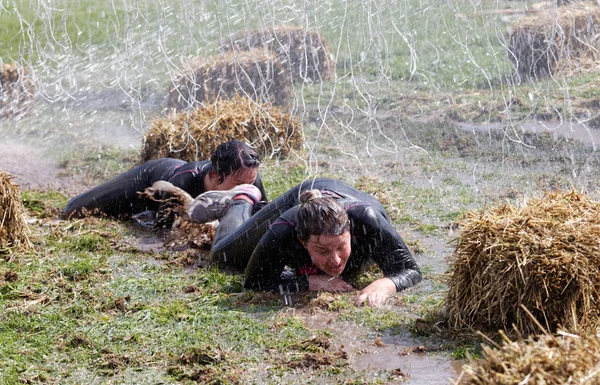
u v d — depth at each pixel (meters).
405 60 22.44
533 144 14.55
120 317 7.77
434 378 6.37
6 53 23.09
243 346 7.07
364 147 14.88
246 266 8.82
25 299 8.12
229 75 19.08
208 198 9.73
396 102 18.61
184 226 9.77
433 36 24.61
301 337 7.19
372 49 23.03
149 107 19.08
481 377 4.94
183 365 6.77
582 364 4.82
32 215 10.98
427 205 11.27
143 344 7.16
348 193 8.50
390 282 7.94
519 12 26.48
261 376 6.55
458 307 7.06
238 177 9.85
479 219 7.05
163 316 7.72
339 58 22.52
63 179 13.36
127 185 10.80
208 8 25.77
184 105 18.78
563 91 18.48
